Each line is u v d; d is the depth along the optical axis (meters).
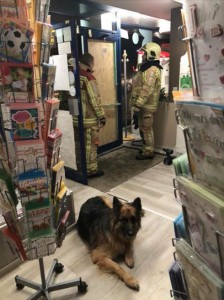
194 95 0.86
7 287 1.83
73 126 3.29
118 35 4.57
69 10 4.11
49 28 1.30
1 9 1.10
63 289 1.79
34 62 1.26
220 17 0.66
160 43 6.03
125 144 5.14
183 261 1.09
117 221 1.99
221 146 0.73
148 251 2.13
